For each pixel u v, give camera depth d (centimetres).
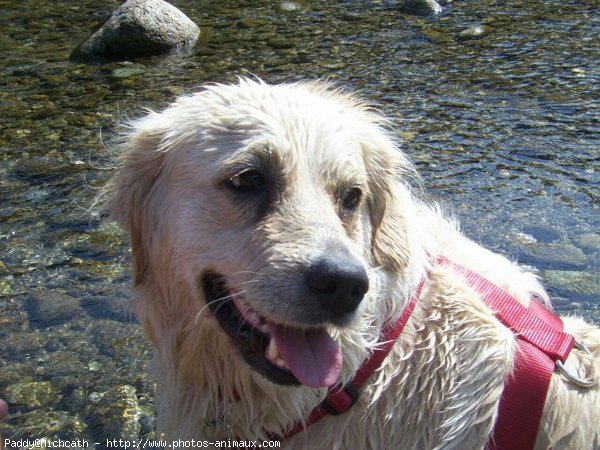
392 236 53
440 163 110
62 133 123
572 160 111
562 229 95
